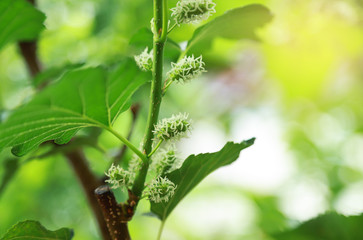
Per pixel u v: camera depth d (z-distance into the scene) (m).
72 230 0.43
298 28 0.68
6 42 0.50
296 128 1.11
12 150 0.42
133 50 0.63
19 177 0.96
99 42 0.79
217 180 1.07
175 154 0.42
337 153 1.08
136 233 1.00
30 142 0.41
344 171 1.00
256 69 0.93
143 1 0.82
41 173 0.96
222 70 0.93
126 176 0.41
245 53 0.88
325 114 1.06
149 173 0.42
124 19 0.83
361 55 0.70
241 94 1.02
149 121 0.41
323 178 0.99
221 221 1.00
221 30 0.45
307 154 1.09
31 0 0.57
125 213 0.41
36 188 0.99
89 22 0.89
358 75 0.77
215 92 1.01
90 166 0.54
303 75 0.73
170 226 1.03
